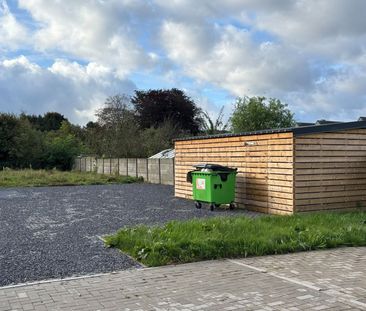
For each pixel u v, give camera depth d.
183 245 7.36
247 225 9.01
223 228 8.66
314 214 11.03
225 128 29.47
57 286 5.67
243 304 4.88
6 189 22.78
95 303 5.00
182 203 15.39
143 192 20.25
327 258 7.09
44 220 11.59
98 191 21.06
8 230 10.03
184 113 47.56
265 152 12.69
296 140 11.68
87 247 8.07
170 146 35.31
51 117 68.75
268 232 8.35
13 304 4.99
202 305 4.88
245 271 6.30
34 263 6.92
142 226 9.17
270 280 5.80
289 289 5.40
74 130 50.31
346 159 12.36
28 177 28.47
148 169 27.66
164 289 5.49
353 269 6.37
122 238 8.09
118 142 35.75
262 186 12.82
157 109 47.12
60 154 40.62
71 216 12.35
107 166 33.56
